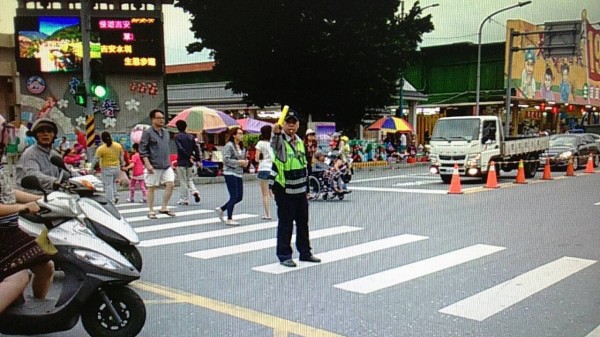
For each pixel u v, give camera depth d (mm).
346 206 12680
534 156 21094
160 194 15523
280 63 26000
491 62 38688
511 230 9500
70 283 4180
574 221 10422
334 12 25188
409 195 14797
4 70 34125
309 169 13969
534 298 5648
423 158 31406
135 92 24938
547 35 27062
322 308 5340
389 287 6055
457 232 9328
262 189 10750
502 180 19078
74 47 24547
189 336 4625
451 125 18547
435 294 5789
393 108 38375
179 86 38750
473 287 6047
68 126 24750
